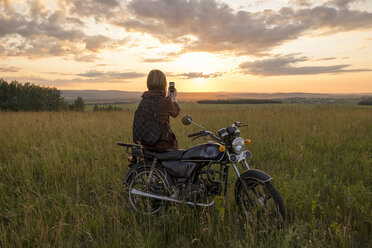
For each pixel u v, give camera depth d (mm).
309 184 3791
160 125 3062
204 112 14953
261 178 2775
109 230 2820
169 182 3158
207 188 3043
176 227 2797
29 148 5930
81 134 7555
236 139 2918
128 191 3328
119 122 10438
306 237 2662
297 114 13031
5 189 3805
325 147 6195
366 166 4746
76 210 3113
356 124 10031
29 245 2457
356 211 3068
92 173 4387
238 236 2709
